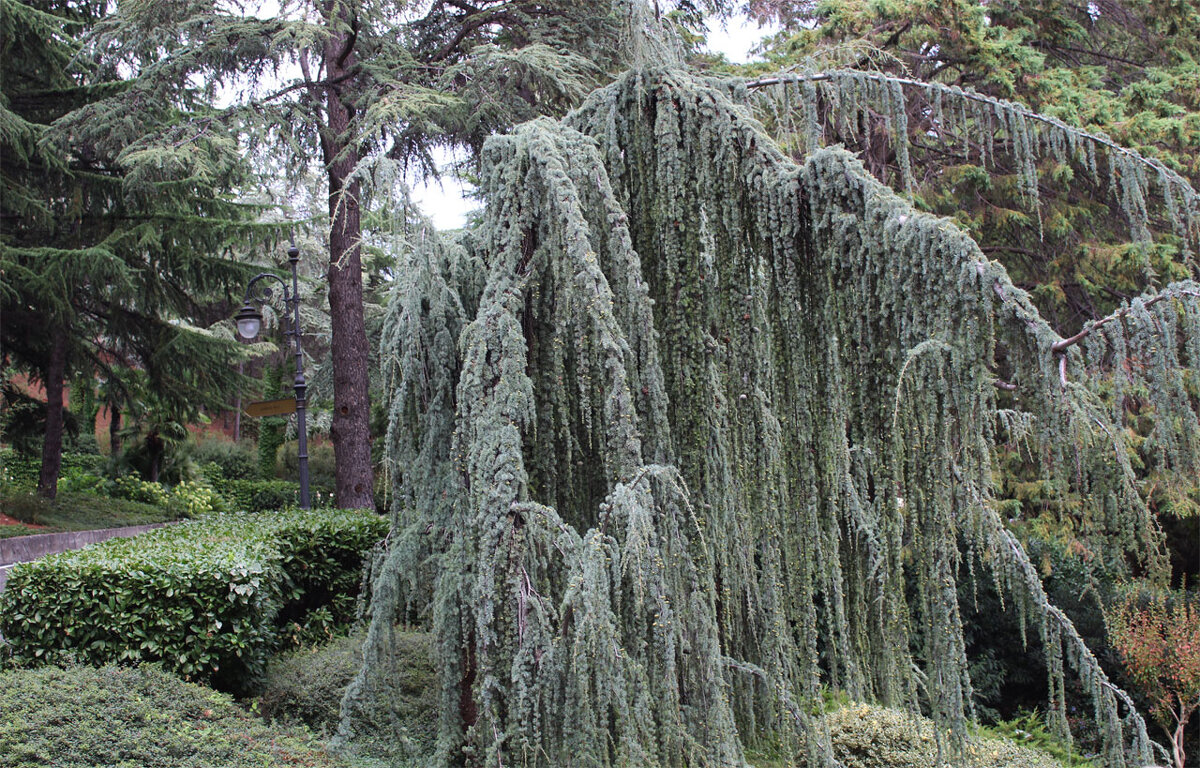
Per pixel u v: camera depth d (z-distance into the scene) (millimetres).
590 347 2945
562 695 2680
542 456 3062
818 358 3094
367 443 10273
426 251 3334
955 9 9086
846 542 3336
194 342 13805
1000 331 2734
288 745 4082
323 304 20531
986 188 9438
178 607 4723
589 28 10062
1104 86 11711
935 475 2807
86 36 10297
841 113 3543
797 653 3213
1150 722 7762
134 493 16422
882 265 2869
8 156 12328
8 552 10172
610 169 3318
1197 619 7191
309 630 5930
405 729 4129
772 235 3055
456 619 3135
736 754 2787
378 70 9211
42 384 15320
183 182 11609
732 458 3193
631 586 2688
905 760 4996
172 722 3998
